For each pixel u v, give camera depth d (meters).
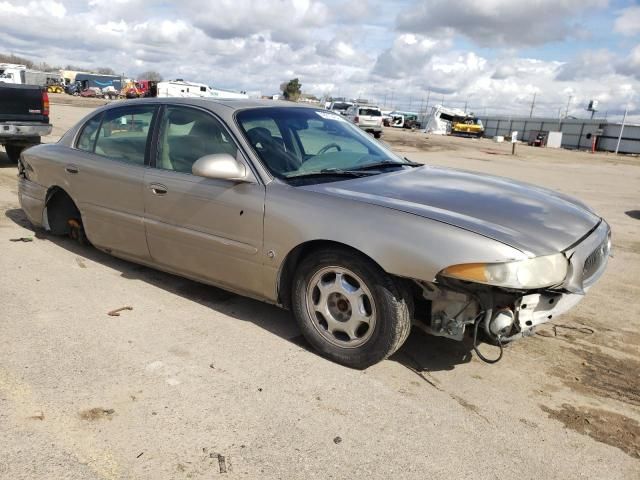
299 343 3.56
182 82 52.50
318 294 3.37
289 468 2.40
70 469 2.33
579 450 2.62
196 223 3.80
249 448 2.52
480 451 2.57
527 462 2.52
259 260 3.49
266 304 4.17
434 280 2.85
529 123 63.72
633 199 11.87
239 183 3.55
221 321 3.84
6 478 2.26
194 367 3.20
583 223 3.35
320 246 3.31
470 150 29.22
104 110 4.77
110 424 2.64
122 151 4.43
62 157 4.90
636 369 3.46
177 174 3.93
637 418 2.91
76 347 3.38
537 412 2.93
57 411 2.72
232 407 2.82
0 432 2.54
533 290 2.85
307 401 2.91
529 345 3.72
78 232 5.21
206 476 2.33
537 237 2.93
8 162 10.52
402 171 3.97
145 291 4.32
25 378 3.00
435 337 3.77
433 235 2.87
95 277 4.58
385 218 3.03
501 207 3.26
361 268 3.10
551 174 17.64
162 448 2.49
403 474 2.39
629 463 2.54
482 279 2.74
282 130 3.93
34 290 4.24
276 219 3.36
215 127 3.83
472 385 3.17
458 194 3.43
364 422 2.75
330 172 3.72
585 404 3.03
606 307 4.53
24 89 9.66
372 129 34.03
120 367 3.16
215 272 3.81
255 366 3.25
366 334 3.18
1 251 5.11
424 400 2.98
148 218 4.12
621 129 47.81
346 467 2.42
